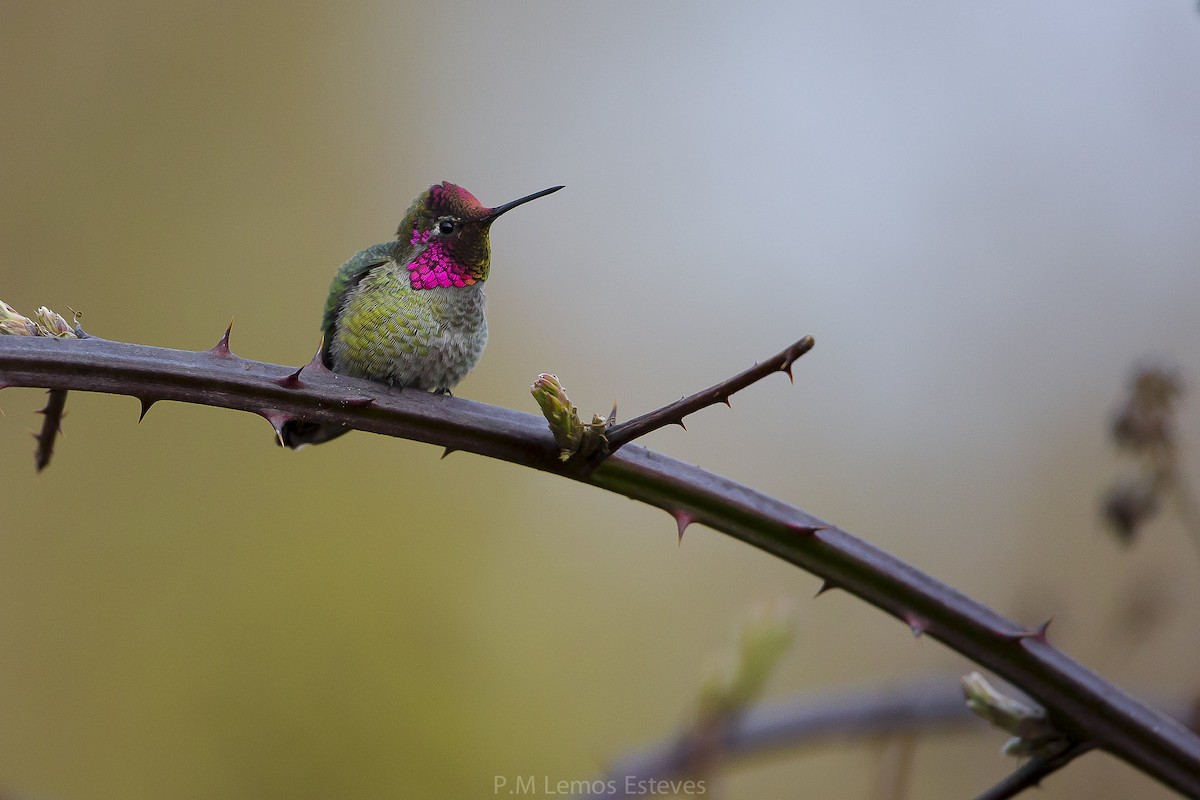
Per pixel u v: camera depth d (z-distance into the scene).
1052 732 4.09
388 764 11.84
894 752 6.30
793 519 4.20
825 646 11.62
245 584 12.20
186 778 11.56
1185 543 10.37
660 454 4.26
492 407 4.30
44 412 4.31
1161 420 5.78
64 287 12.81
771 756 6.39
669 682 12.22
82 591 11.77
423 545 12.80
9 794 5.11
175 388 4.09
